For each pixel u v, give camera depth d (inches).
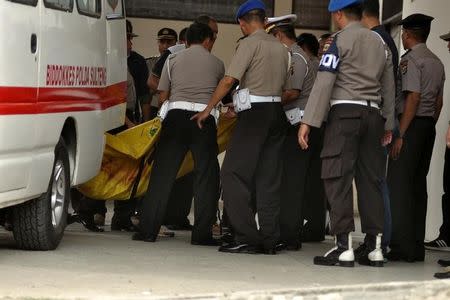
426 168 374.3
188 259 342.0
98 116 378.0
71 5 343.0
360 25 333.7
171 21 701.9
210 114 393.1
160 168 396.5
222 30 705.6
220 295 253.6
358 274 321.4
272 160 367.2
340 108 330.6
